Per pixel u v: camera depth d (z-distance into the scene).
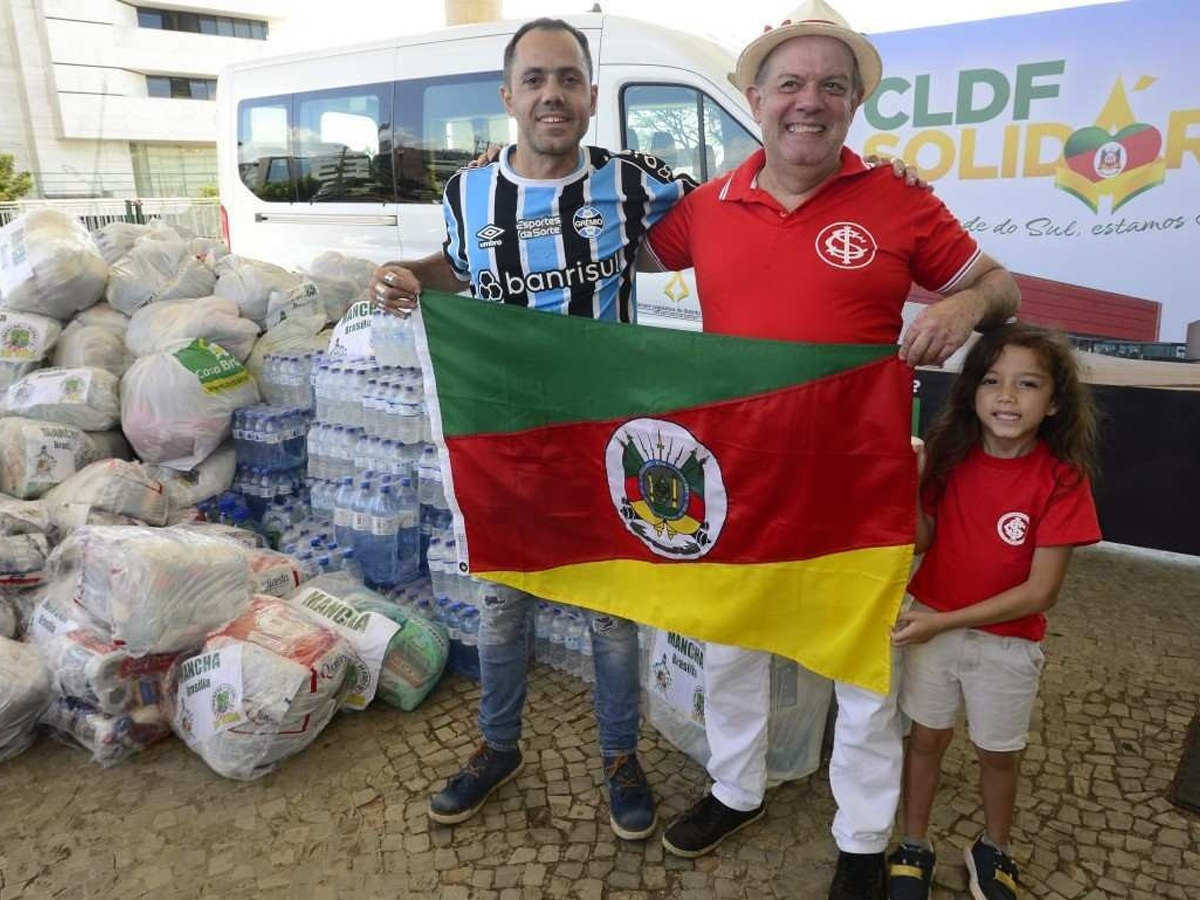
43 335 4.28
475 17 10.38
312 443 3.91
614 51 4.81
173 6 39.66
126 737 2.85
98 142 38.00
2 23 35.22
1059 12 3.66
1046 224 3.91
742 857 2.46
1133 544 4.16
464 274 2.50
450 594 3.38
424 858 2.46
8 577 3.20
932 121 4.04
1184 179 3.61
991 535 2.03
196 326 4.14
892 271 2.01
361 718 3.11
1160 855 2.46
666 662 2.89
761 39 1.94
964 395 2.05
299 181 6.59
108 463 3.56
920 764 2.25
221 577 2.97
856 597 2.10
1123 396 3.97
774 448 2.10
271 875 2.40
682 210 2.32
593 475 2.37
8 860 2.46
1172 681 3.34
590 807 2.67
